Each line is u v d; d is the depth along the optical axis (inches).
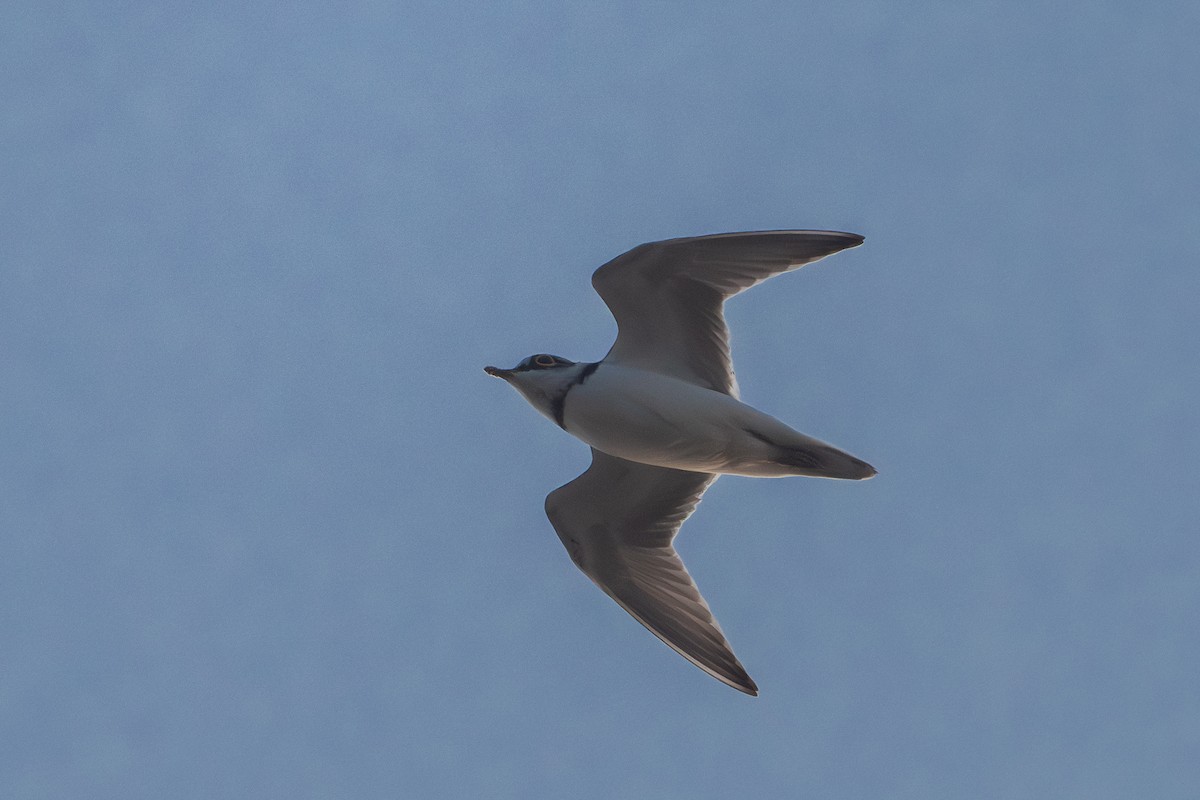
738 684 561.0
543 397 554.9
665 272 544.7
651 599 590.6
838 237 530.3
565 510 594.2
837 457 527.2
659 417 535.2
